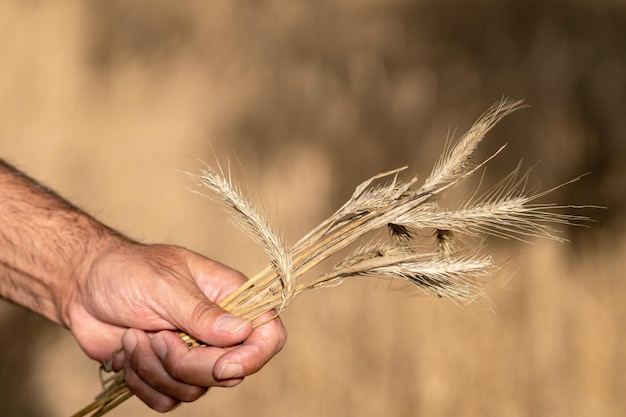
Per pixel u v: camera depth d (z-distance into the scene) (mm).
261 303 2824
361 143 8055
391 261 2686
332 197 7902
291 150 8320
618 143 7180
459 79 7969
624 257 6766
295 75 8773
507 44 7902
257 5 9516
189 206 8242
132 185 8547
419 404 6344
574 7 7789
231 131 8727
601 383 6242
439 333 6500
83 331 3109
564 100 7418
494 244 6633
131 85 9383
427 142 7871
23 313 7402
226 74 9219
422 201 2707
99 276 3039
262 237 2758
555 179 7180
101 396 3053
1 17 9945
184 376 2811
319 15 8953
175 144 8742
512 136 7352
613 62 7422
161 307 2914
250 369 2777
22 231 3176
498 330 6434
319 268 6977
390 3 8688
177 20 9914
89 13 10000
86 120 9203
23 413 7008
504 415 6230
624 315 6441
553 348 6363
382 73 8297
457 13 8289
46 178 8914
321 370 6582
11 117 9320
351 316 6723
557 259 6664
